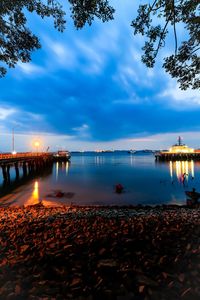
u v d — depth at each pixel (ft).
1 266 13.93
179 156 295.89
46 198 68.85
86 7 16.74
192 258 14.02
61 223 24.25
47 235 19.61
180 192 78.43
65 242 16.99
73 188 88.53
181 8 16.55
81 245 16.19
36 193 78.18
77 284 11.86
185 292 10.82
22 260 14.65
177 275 12.31
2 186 98.17
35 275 12.83
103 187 89.97
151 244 16.24
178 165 229.66
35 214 36.70
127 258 14.32
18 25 20.56
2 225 26.09
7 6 18.35
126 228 20.02
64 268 13.35
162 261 13.73
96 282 12.02
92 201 63.46
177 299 10.64
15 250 16.74
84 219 27.37
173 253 14.90
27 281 12.34
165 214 35.58
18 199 68.03
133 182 104.06
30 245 17.38
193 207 48.21
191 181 106.63
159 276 12.37
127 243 16.29
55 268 13.34
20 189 88.79
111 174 143.74
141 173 148.05
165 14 17.34
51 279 12.60
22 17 19.56
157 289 11.34
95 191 80.74
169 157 299.17
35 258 14.85
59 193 72.18
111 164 266.36
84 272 12.98
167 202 62.03
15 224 25.95
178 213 37.09
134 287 11.63
